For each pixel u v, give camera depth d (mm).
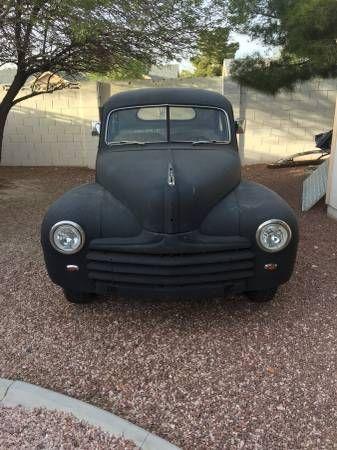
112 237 3631
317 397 3074
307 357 3482
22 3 6656
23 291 4578
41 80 10758
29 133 12422
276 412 2953
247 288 3762
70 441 2703
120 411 2984
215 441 2742
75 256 3678
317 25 7102
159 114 4836
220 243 3566
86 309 4219
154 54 9008
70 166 12508
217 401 3055
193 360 3467
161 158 4211
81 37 7227
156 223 3543
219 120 4906
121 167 4133
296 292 4496
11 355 3553
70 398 3039
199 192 3664
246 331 3830
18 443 2688
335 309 4172
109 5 6816
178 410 2984
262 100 11625
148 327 3914
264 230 3604
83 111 12055
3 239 6219
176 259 3516
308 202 7469
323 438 2758
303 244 5824
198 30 8625
